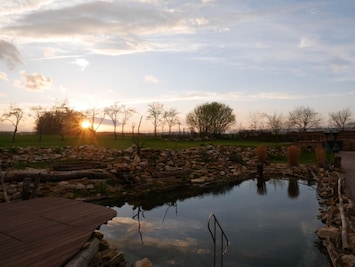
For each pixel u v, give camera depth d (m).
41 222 7.83
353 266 7.88
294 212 15.32
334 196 16.30
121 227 12.73
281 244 10.67
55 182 18.50
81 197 17.59
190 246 10.49
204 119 73.19
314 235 11.64
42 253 5.89
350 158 32.22
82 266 6.09
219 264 9.00
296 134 53.38
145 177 22.89
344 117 87.25
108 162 23.94
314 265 8.95
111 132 66.00
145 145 35.84
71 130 54.34
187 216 14.59
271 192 20.88
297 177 27.36
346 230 9.88
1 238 6.65
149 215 14.77
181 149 32.28
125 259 9.34
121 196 18.86
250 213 15.15
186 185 23.17
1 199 14.99
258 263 9.09
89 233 7.03
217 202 17.72
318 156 30.97
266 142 51.56
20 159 22.42
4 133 51.66
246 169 30.73
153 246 10.47
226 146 37.94
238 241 11.02
